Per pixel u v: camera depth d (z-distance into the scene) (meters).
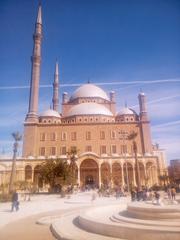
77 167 60.16
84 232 10.79
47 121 77.00
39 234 11.39
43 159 62.72
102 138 71.81
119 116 78.62
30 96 74.50
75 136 72.31
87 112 77.25
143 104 75.69
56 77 92.06
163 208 10.82
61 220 14.42
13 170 41.19
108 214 15.41
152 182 61.25
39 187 53.69
